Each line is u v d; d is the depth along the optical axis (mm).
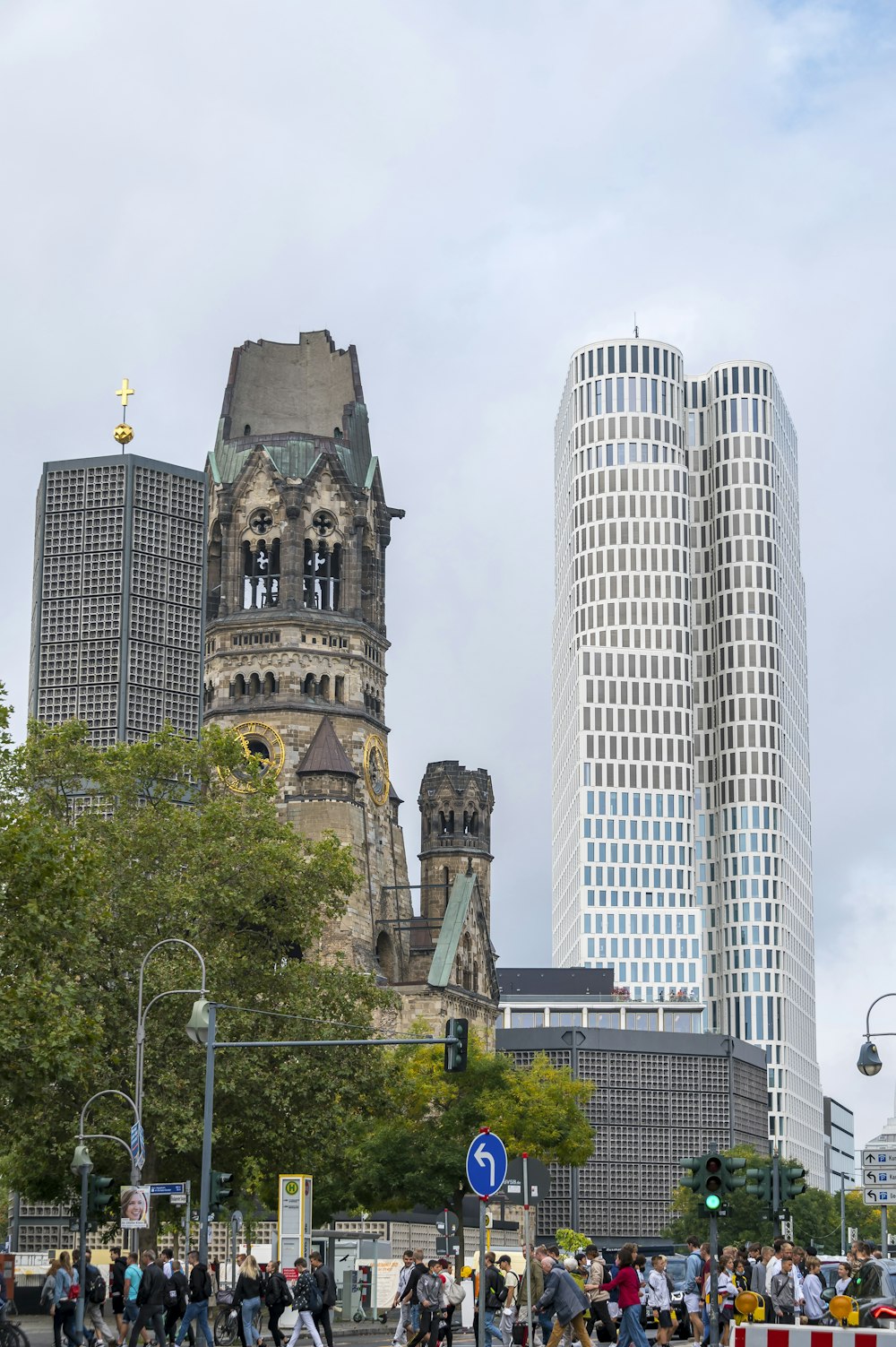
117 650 167000
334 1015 105250
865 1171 69938
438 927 197125
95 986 99500
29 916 67812
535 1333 70375
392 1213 146375
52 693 167750
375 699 195500
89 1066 87250
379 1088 105938
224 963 100438
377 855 189875
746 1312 37844
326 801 182125
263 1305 75625
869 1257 52375
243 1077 99375
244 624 191000
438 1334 59562
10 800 95062
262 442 196625
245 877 104000
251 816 109188
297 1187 81188
